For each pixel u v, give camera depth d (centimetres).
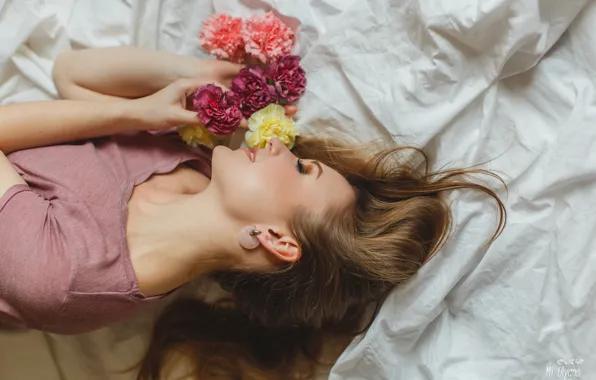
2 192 83
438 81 96
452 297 103
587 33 95
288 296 95
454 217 98
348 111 100
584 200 96
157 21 102
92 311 84
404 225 95
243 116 97
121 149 95
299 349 111
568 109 97
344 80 100
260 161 88
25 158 90
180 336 112
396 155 98
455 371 102
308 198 88
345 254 91
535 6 89
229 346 112
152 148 97
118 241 85
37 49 101
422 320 99
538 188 97
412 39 96
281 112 96
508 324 100
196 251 89
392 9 96
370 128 101
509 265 99
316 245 89
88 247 82
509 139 98
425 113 97
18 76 100
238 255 89
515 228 98
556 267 97
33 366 111
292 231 87
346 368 104
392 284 99
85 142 94
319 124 101
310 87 100
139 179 92
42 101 92
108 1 102
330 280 92
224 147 90
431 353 103
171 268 88
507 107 98
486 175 98
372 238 93
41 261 80
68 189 86
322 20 100
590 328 96
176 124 93
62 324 85
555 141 97
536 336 98
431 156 100
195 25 102
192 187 97
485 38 92
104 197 87
